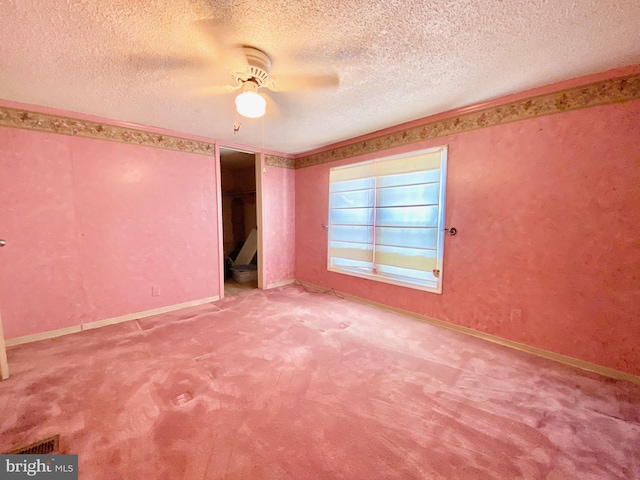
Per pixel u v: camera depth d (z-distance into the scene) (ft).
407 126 9.43
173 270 10.66
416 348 7.59
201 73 5.98
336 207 12.33
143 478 3.81
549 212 6.91
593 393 5.68
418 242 9.45
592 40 4.91
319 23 4.47
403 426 4.80
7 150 7.43
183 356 7.08
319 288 13.56
